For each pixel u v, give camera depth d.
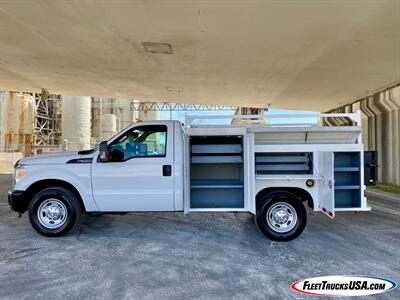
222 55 7.40
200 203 4.93
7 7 5.18
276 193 4.68
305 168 4.94
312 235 5.00
